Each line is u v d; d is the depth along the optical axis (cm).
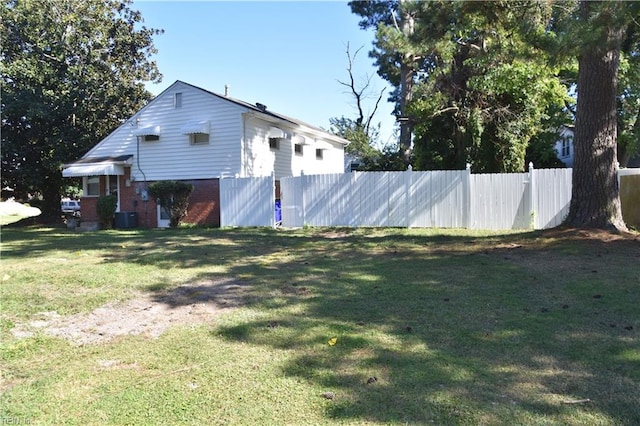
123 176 1897
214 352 405
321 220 1418
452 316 480
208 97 1734
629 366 347
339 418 288
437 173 1273
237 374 359
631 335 408
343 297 571
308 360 381
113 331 470
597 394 307
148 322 496
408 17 1350
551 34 809
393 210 1323
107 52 2341
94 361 394
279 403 311
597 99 878
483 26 1121
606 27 674
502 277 633
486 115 1442
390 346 404
